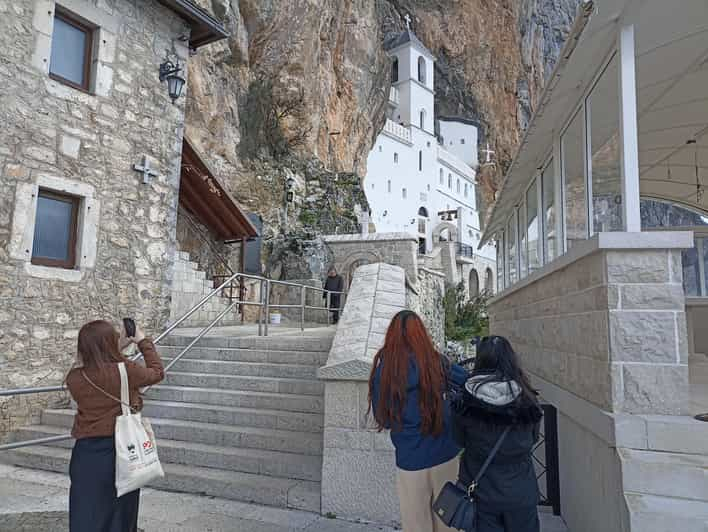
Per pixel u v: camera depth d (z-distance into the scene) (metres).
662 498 2.42
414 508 2.59
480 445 2.34
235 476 4.22
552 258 5.22
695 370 5.29
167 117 7.78
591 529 3.19
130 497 2.69
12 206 5.63
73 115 6.36
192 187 10.79
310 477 4.10
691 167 6.99
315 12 19.38
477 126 52.19
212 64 14.66
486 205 52.75
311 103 19.84
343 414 3.72
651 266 2.79
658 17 3.07
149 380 2.77
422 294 13.10
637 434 2.60
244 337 6.76
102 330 2.72
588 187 3.87
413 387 2.61
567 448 3.89
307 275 14.40
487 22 47.38
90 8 6.61
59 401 6.02
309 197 18.03
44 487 4.34
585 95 3.91
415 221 44.47
